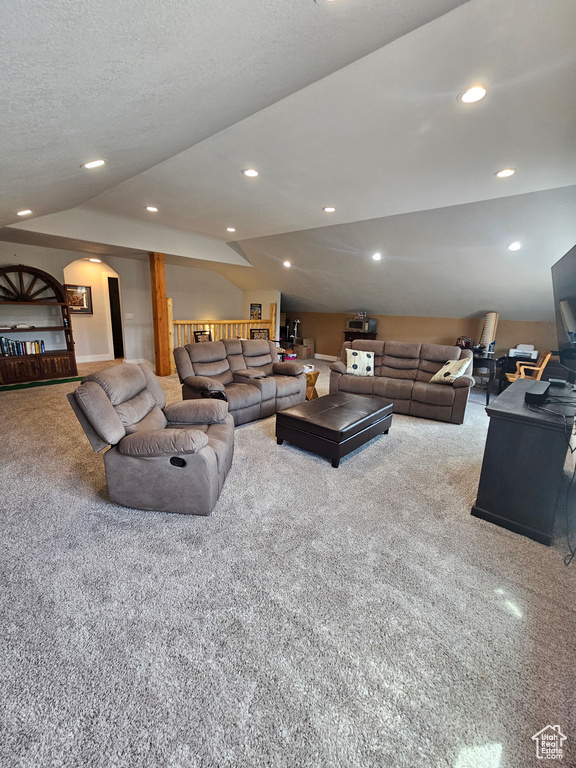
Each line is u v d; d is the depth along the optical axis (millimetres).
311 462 3006
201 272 8039
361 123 2182
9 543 1928
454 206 3770
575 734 1125
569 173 2842
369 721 1148
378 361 5039
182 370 3883
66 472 2736
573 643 1434
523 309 5559
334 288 7043
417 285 5844
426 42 1472
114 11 844
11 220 3738
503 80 1729
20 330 5332
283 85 1715
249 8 1024
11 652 1334
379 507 2363
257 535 2035
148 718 1138
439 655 1371
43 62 958
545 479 2000
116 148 2033
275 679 1266
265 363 4773
